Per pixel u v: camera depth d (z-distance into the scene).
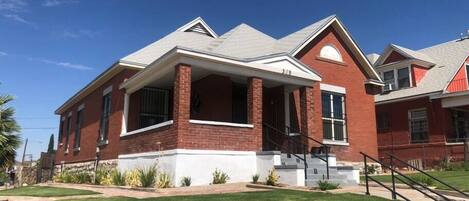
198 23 26.09
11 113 20.31
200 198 10.09
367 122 22.14
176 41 23.44
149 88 19.34
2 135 19.64
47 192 12.84
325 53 21.16
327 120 20.39
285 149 17.95
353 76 22.09
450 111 25.73
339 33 22.00
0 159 20.06
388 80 29.70
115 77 20.33
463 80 26.38
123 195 11.34
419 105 26.70
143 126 18.81
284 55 16.45
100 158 20.58
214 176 13.80
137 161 16.03
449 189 13.10
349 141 20.97
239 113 18.25
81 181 19.27
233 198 10.12
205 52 14.06
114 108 19.69
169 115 19.62
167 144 13.89
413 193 12.42
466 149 23.25
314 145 16.94
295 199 10.12
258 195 10.73
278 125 18.73
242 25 22.41
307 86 17.19
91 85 22.94
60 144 30.84
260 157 14.75
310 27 21.64
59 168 29.59
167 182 12.98
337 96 21.22
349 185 14.53
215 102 16.83
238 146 14.58
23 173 35.81
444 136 24.91
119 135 18.42
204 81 17.62
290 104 18.48
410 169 23.92
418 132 26.59
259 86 15.59
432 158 25.20
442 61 28.88
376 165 21.66
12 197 11.35
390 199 10.64
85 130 24.44
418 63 28.36
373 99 22.81
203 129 13.89
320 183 12.58
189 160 13.38
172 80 17.58
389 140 28.11
